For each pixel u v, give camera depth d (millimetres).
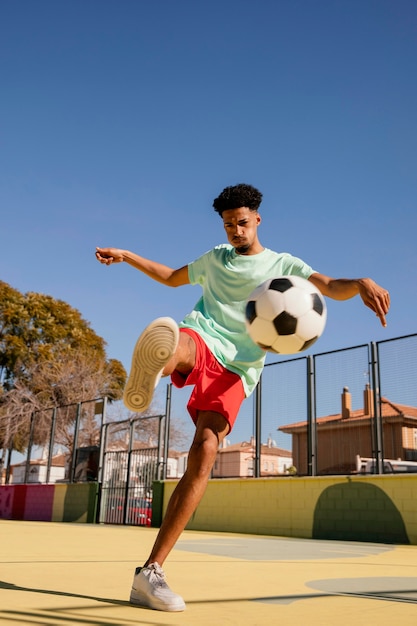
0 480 24297
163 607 1824
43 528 10188
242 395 2285
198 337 2252
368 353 9125
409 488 8289
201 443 2074
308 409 9820
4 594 2125
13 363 29625
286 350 2264
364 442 9055
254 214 2488
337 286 2285
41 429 20125
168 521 1990
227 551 5414
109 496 14633
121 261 2723
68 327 32531
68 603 1938
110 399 30062
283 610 1903
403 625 1651
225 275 2479
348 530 8930
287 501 9914
